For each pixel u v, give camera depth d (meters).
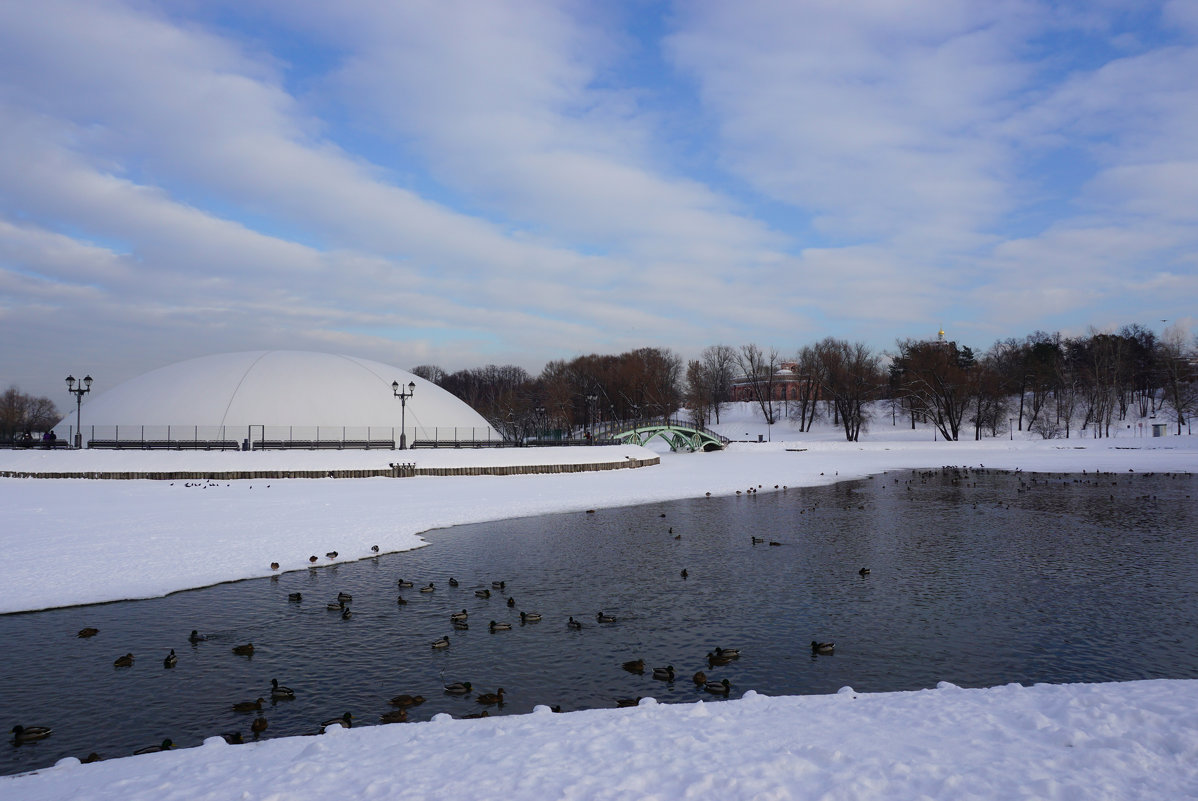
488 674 14.96
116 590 21.14
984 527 34.19
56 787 8.92
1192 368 113.19
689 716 10.87
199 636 17.23
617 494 46.78
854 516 37.88
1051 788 7.52
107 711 13.25
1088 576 23.72
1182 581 22.97
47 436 66.31
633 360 144.38
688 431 100.00
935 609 19.75
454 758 9.17
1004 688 11.93
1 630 17.77
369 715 12.96
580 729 10.30
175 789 8.55
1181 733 8.87
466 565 25.42
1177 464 69.25
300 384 76.06
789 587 22.34
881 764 8.36
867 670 15.09
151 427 70.00
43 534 28.56
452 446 73.25
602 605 20.28
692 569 24.88
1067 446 92.69
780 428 134.25
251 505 38.12
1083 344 147.50
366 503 39.66
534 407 148.00
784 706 11.33
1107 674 14.81
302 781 8.54
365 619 18.84
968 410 115.69
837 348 127.56
